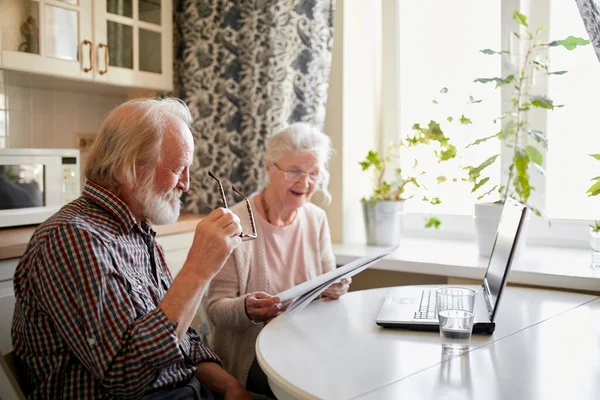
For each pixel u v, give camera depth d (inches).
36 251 47.5
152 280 55.7
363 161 105.7
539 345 49.9
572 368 44.3
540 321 57.6
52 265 46.3
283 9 98.4
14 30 85.0
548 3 92.0
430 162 104.3
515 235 53.2
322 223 80.8
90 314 45.4
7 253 72.7
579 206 92.7
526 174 85.4
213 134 107.7
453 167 102.2
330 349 49.1
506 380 41.8
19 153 83.0
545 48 92.7
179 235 96.0
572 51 91.1
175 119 55.6
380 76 109.1
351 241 104.1
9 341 72.3
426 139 94.7
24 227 86.9
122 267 49.8
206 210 109.4
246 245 72.8
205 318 75.9
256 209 76.0
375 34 107.7
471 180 89.5
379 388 40.3
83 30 93.5
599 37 73.8
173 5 112.0
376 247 97.3
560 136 93.0
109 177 52.7
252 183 104.1
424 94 105.8
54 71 89.8
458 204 103.2
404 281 93.2
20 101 101.3
